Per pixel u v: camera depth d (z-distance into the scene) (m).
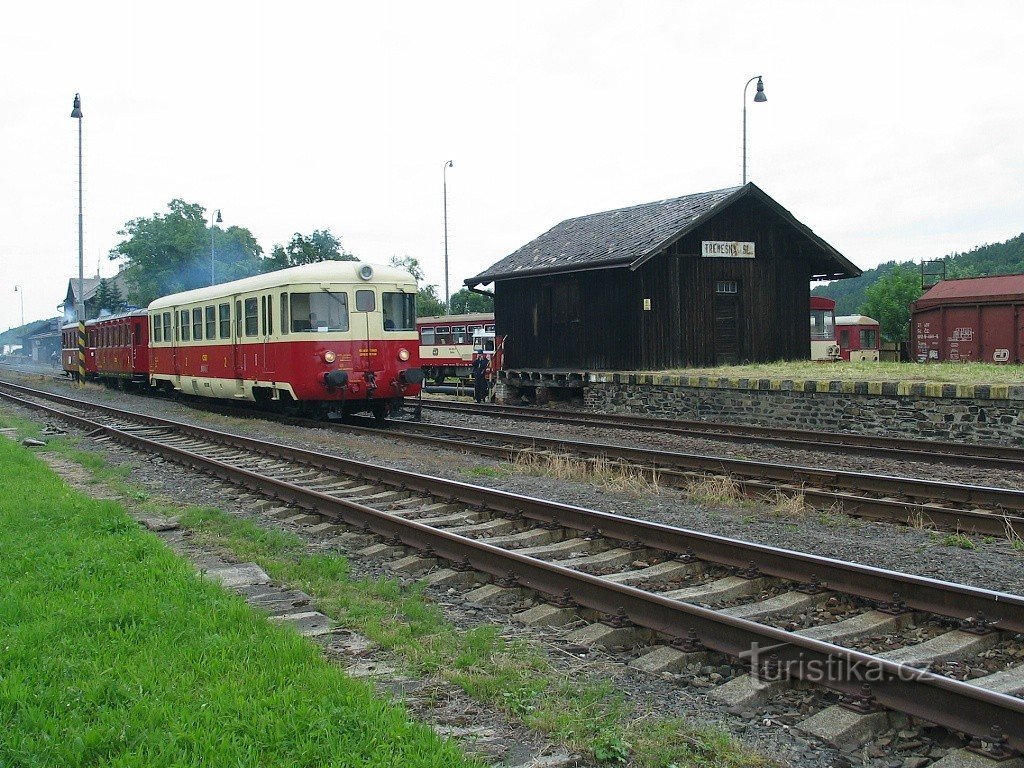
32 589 6.29
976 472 11.88
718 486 10.42
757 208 24.42
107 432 17.75
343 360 18.48
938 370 19.11
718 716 4.65
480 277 27.27
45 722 4.14
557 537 8.55
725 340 24.06
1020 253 92.94
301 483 11.84
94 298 53.38
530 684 4.97
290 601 6.54
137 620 5.64
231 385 21.58
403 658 5.42
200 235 51.44
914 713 4.39
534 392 26.81
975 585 6.70
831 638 5.61
